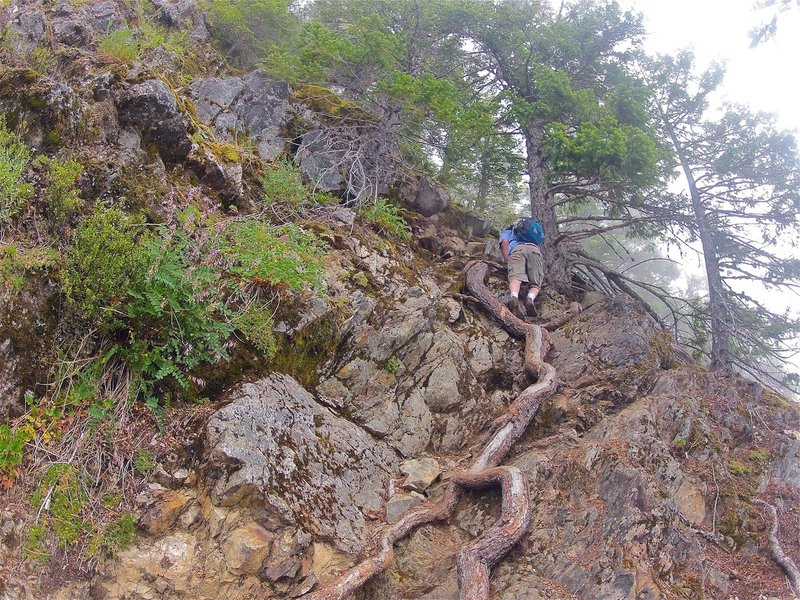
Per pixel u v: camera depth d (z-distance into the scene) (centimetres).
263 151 903
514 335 878
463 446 719
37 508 451
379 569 529
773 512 675
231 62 1079
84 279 528
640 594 542
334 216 846
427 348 763
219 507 497
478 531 607
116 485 487
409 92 928
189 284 561
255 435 539
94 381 515
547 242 1073
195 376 562
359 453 628
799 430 853
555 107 1080
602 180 1039
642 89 1077
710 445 737
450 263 970
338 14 1195
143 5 1025
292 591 492
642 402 771
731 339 1075
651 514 600
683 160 1109
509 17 1169
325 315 681
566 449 691
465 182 1262
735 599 586
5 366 478
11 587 415
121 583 456
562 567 568
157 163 664
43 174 566
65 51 697
